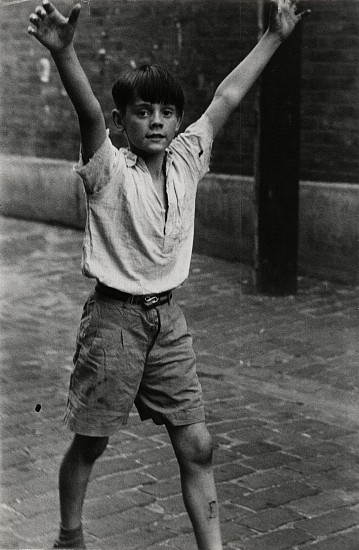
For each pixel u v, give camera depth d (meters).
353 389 5.15
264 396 5.05
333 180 7.45
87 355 3.06
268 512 3.71
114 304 3.01
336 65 7.30
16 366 5.50
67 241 9.15
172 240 3.01
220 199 8.22
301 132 7.59
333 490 3.91
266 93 6.86
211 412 4.81
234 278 7.59
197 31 8.23
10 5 9.93
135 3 8.65
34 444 4.36
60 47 2.66
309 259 7.61
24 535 3.49
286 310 6.71
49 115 9.89
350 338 6.02
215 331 6.21
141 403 3.17
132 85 2.93
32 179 10.07
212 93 8.20
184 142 3.15
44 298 7.11
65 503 3.28
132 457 4.24
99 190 2.91
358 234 7.25
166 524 3.61
